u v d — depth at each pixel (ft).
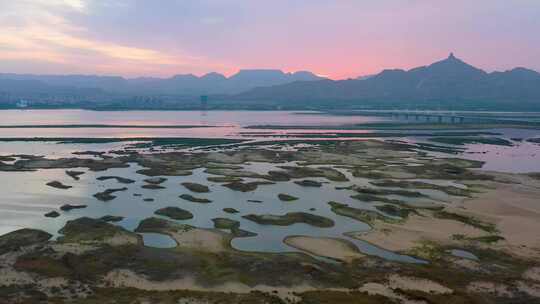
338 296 134.31
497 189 280.31
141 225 198.90
